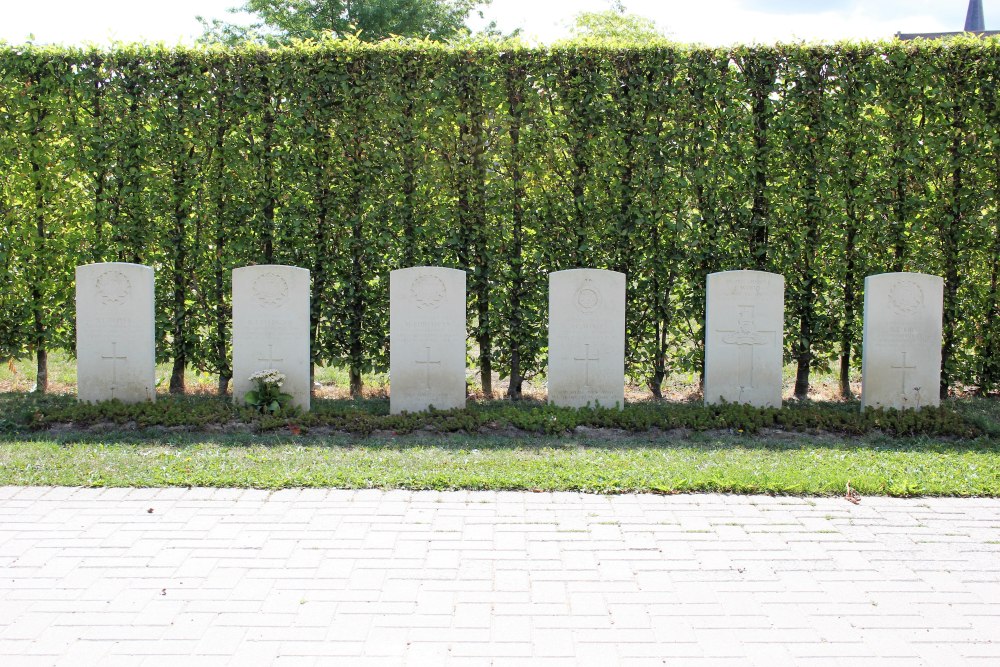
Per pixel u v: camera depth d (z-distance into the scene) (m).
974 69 10.57
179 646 4.21
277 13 26.47
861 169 10.67
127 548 5.41
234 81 10.68
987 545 5.58
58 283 11.03
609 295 9.63
